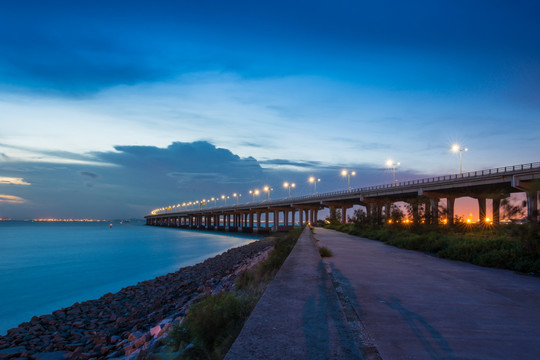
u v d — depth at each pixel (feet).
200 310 22.79
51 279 121.80
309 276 29.78
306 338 14.47
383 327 21.03
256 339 14.30
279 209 558.15
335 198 390.63
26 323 60.03
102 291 100.42
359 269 45.70
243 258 143.33
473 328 20.92
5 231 613.11
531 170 184.85
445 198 270.46
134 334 46.06
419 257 62.28
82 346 46.73
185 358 20.15
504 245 52.49
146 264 163.12
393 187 296.30
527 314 24.12
